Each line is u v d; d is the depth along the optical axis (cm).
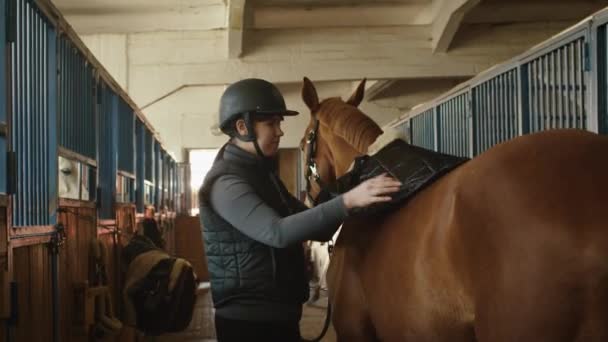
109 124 403
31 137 222
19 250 198
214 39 821
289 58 786
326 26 787
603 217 98
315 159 220
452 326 121
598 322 96
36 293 217
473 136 369
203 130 1203
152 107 1200
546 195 106
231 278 159
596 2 700
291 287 163
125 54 827
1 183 186
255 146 167
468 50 773
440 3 712
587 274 97
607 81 210
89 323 285
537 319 101
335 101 217
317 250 894
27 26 218
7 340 179
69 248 270
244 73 798
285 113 167
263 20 773
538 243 103
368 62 778
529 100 283
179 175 1180
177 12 790
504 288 107
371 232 159
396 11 757
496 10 710
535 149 114
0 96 186
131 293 366
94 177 338
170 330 376
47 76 247
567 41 237
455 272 119
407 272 133
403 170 150
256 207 152
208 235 163
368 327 166
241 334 158
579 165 106
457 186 124
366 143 192
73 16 794
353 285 167
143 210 590
